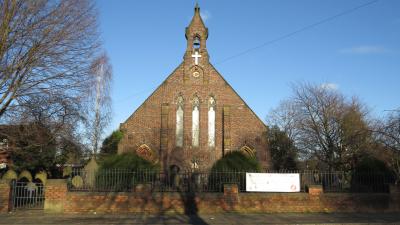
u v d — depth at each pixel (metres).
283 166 43.81
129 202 20.66
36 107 24.34
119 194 20.69
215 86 38.56
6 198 20.36
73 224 17.20
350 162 36.72
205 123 37.75
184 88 38.44
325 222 18.19
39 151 30.62
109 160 26.00
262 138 37.00
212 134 37.69
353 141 37.69
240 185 22.28
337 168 38.81
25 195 22.81
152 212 20.64
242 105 37.91
